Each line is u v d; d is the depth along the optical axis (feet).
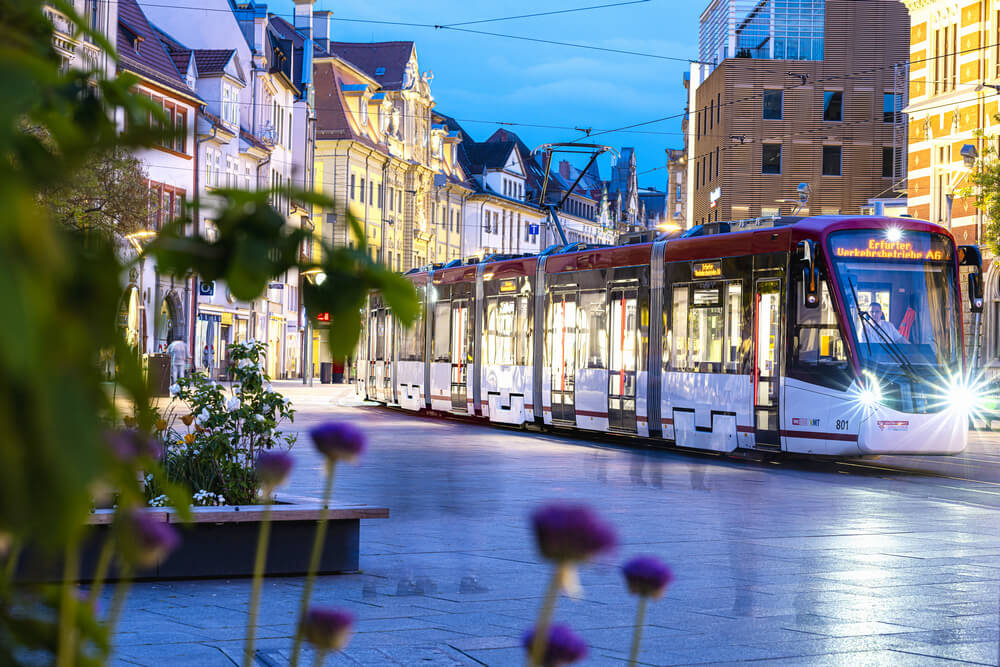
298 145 255.70
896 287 66.33
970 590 30.01
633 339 80.43
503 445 79.77
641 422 79.20
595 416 84.38
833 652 22.86
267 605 26.08
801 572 32.45
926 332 66.23
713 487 55.88
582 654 3.80
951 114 176.76
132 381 2.73
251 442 31.73
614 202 553.64
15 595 3.18
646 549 36.17
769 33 225.35
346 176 273.33
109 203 79.87
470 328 103.65
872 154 223.30
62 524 2.34
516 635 23.56
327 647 5.23
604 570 32.12
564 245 93.40
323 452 5.75
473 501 47.80
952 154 176.96
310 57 260.62
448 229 349.41
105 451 2.43
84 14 2.98
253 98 223.10
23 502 2.29
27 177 2.51
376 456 69.51
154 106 3.14
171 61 184.55
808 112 224.33
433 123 345.31
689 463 69.62
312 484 53.21
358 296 3.22
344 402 140.15
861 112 223.51
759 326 69.31
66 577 3.26
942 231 67.56
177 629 23.38
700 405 73.77
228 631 23.31
